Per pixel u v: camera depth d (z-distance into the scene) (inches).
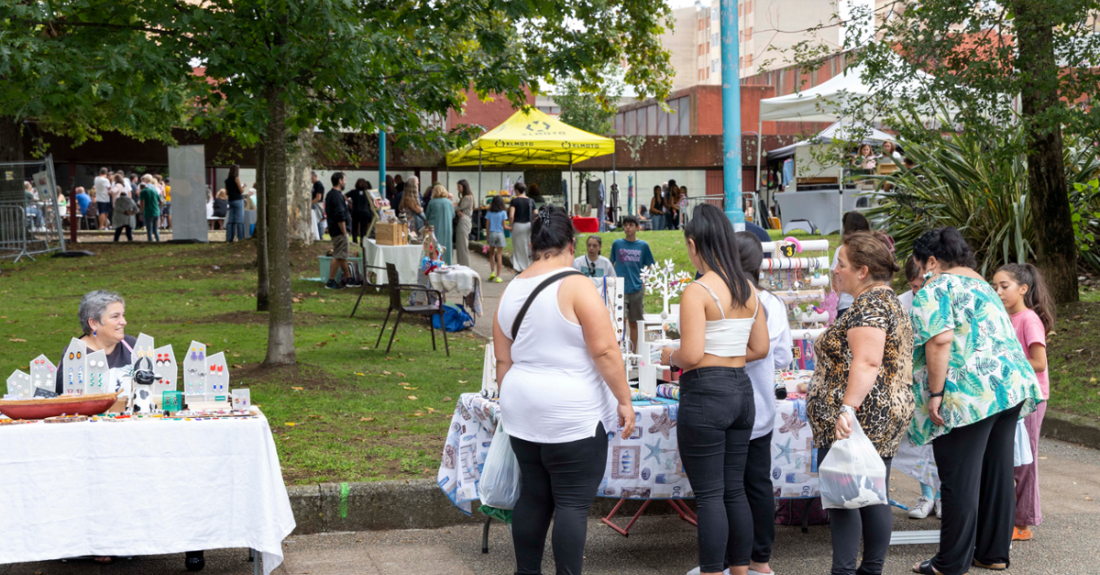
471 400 180.4
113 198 1088.8
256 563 163.9
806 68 392.5
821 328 225.5
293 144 473.1
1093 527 200.7
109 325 182.9
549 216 146.8
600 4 517.0
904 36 356.8
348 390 307.4
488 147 746.8
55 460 152.1
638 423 175.5
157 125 337.7
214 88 288.7
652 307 496.4
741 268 157.8
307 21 269.3
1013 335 170.6
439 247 506.9
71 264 697.6
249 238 800.9
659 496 177.3
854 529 157.2
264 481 159.5
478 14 344.8
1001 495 174.1
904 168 517.3
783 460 181.8
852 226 264.2
